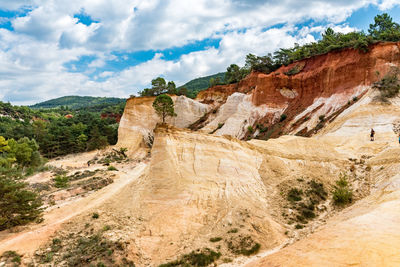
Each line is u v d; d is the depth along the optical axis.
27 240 17.00
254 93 66.44
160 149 23.64
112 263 14.93
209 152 24.27
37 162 56.06
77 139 84.75
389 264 5.70
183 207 20.14
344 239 8.00
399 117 33.94
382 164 23.72
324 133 40.94
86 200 25.81
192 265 14.68
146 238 17.48
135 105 78.50
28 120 132.00
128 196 23.55
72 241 17.28
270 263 8.62
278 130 54.12
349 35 61.91
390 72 43.25
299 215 19.31
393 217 9.05
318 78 55.09
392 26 69.44
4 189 19.28
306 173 25.17
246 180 23.28
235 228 17.58
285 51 76.38
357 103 41.19
